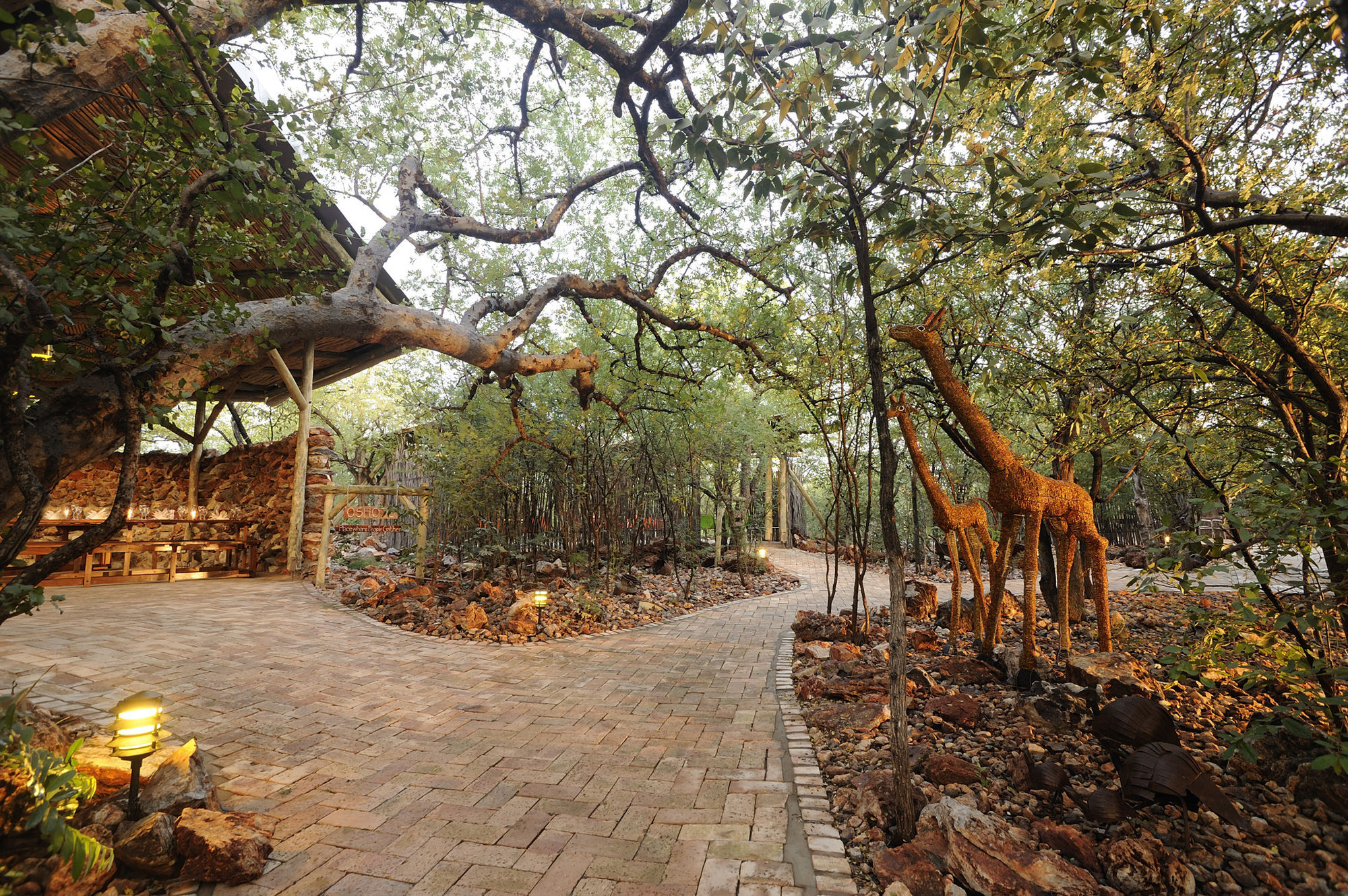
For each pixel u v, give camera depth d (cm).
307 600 817
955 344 505
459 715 429
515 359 732
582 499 992
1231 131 321
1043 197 259
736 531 1261
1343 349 345
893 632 268
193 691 436
